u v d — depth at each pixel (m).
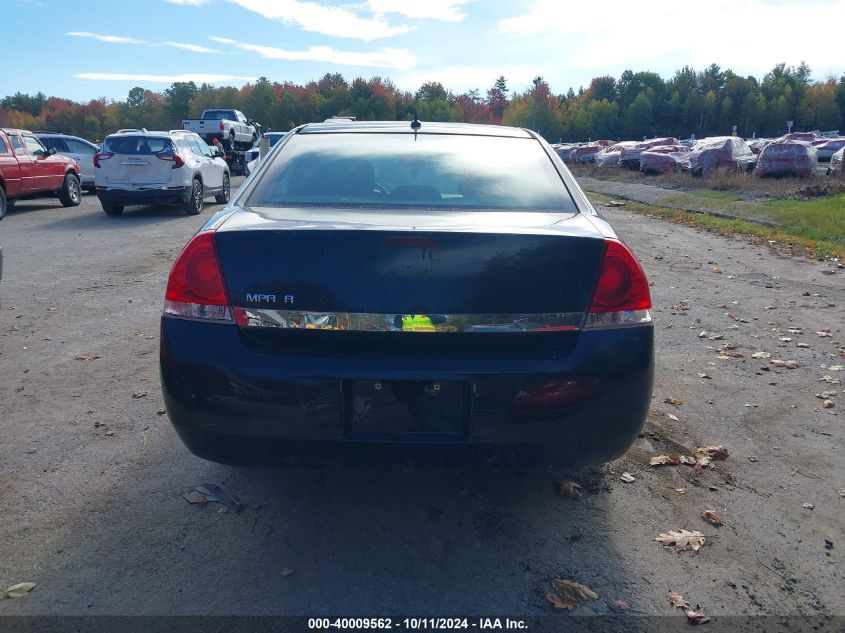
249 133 34.03
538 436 2.75
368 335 2.70
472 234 2.69
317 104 111.25
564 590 2.73
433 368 2.67
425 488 3.49
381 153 3.65
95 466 3.67
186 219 14.45
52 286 7.93
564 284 2.75
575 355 2.75
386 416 2.73
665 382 5.09
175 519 3.18
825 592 2.76
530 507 3.34
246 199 3.30
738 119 129.00
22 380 4.94
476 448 2.75
